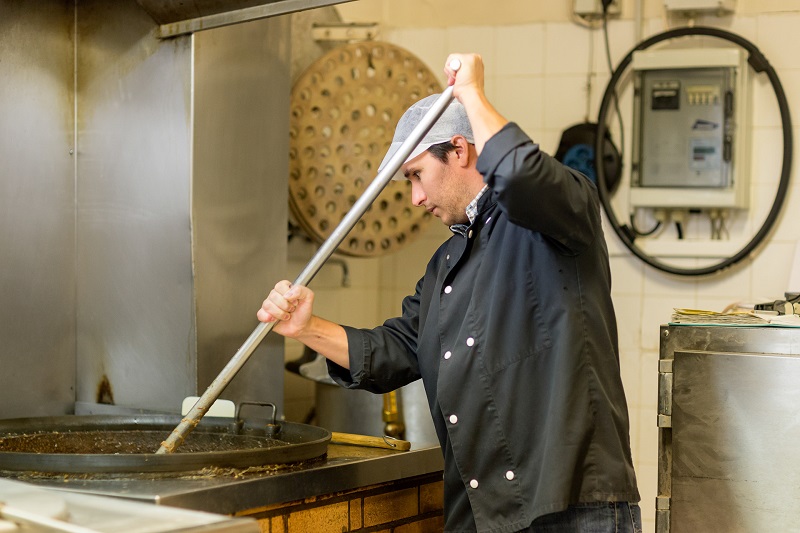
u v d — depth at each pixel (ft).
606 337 5.78
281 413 8.70
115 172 8.22
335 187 10.26
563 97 11.37
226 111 8.05
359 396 8.71
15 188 7.92
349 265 11.50
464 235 6.19
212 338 7.94
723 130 10.54
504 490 5.73
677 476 6.42
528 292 5.74
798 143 10.55
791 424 6.15
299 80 10.03
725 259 10.72
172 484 5.43
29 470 5.70
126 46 8.09
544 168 5.11
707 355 6.34
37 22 8.07
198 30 7.63
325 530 6.14
